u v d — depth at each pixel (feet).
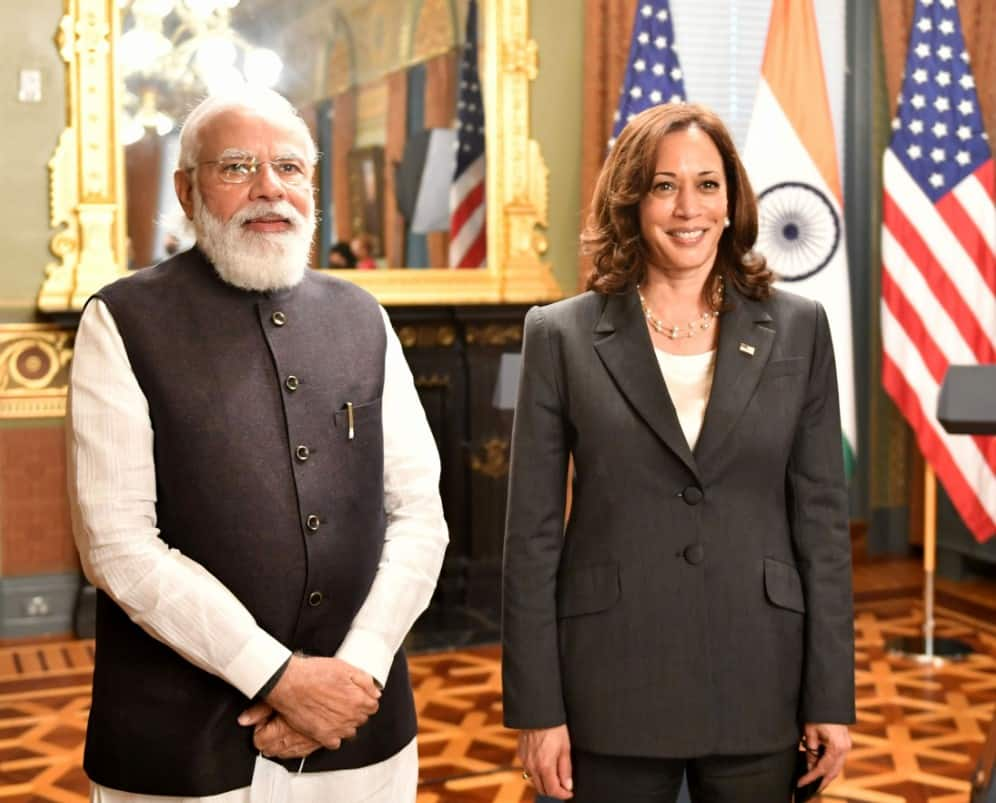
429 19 19.22
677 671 6.51
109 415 6.38
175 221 7.25
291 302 6.86
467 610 19.24
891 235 18.76
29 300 18.12
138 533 6.29
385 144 19.12
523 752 6.68
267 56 18.52
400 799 6.91
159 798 6.36
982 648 17.03
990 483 18.33
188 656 6.20
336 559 6.66
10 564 18.30
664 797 6.70
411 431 7.19
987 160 18.84
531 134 19.94
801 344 6.79
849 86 21.65
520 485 6.78
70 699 15.38
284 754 6.40
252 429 6.55
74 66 17.99
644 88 19.22
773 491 6.72
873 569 21.61
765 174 18.86
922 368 18.52
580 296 6.95
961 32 19.02
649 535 6.57
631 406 6.61
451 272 19.51
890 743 13.47
